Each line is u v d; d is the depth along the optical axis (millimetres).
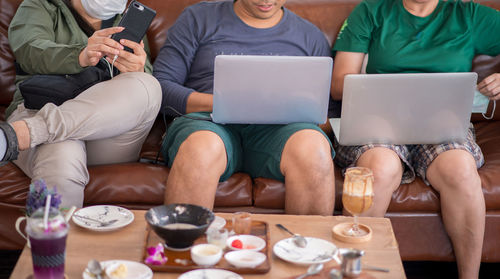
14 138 1880
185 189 1981
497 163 2330
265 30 2488
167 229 1447
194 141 1998
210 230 1529
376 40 2510
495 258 2281
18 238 2139
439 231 2246
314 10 2707
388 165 2131
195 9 2521
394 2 2525
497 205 2219
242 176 2213
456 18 2512
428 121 2111
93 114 2004
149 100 2141
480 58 2635
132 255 1508
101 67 2293
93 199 2109
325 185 2041
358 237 1605
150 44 2654
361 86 2041
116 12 2420
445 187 2164
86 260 1474
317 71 1977
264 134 2223
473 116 2686
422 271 2434
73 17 2412
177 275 1429
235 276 1392
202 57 2475
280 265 1486
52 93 2125
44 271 1312
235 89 1983
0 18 2564
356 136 2131
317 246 1557
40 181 1462
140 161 2301
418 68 2473
